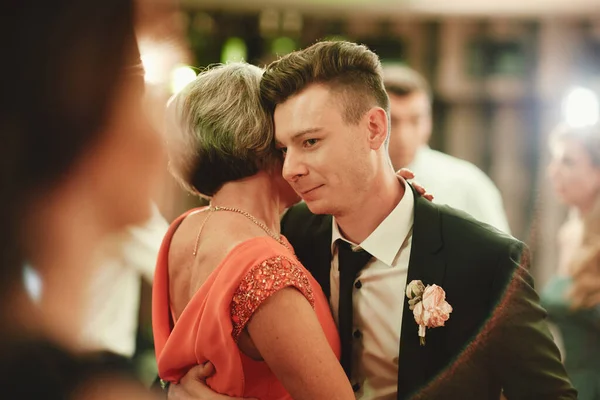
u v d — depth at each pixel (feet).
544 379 4.80
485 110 15.79
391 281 5.15
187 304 4.42
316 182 4.66
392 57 15.31
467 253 4.98
